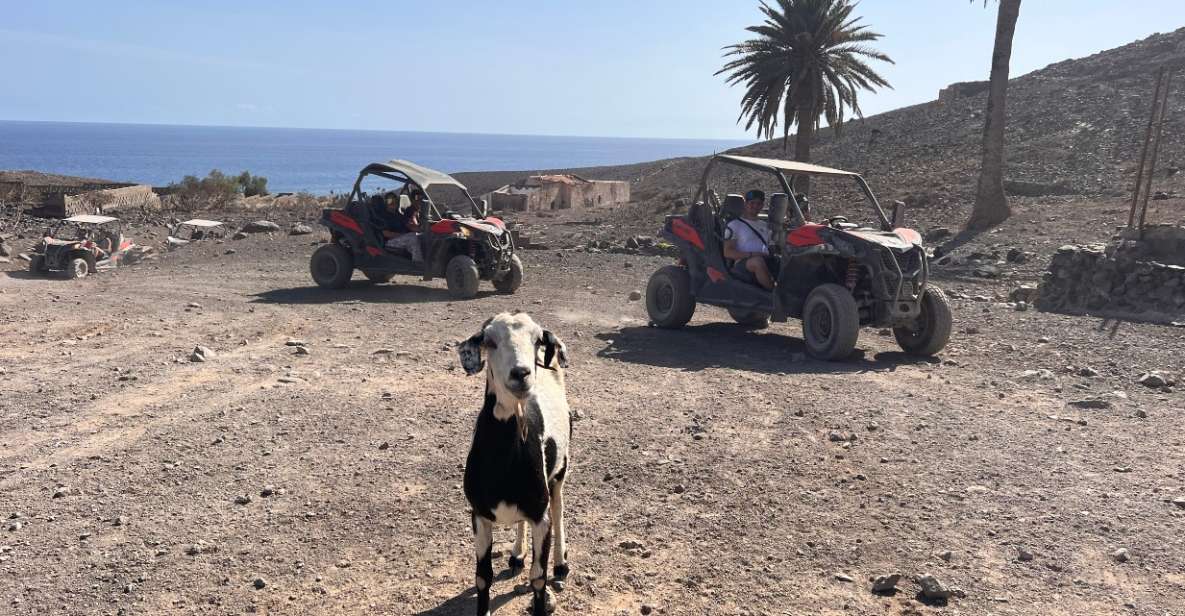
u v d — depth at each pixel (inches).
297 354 461.1
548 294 709.9
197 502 261.4
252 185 2738.7
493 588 209.8
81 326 539.5
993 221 1063.6
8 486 272.8
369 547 232.2
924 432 327.0
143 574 216.2
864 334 546.9
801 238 479.5
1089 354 456.8
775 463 294.2
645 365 445.1
